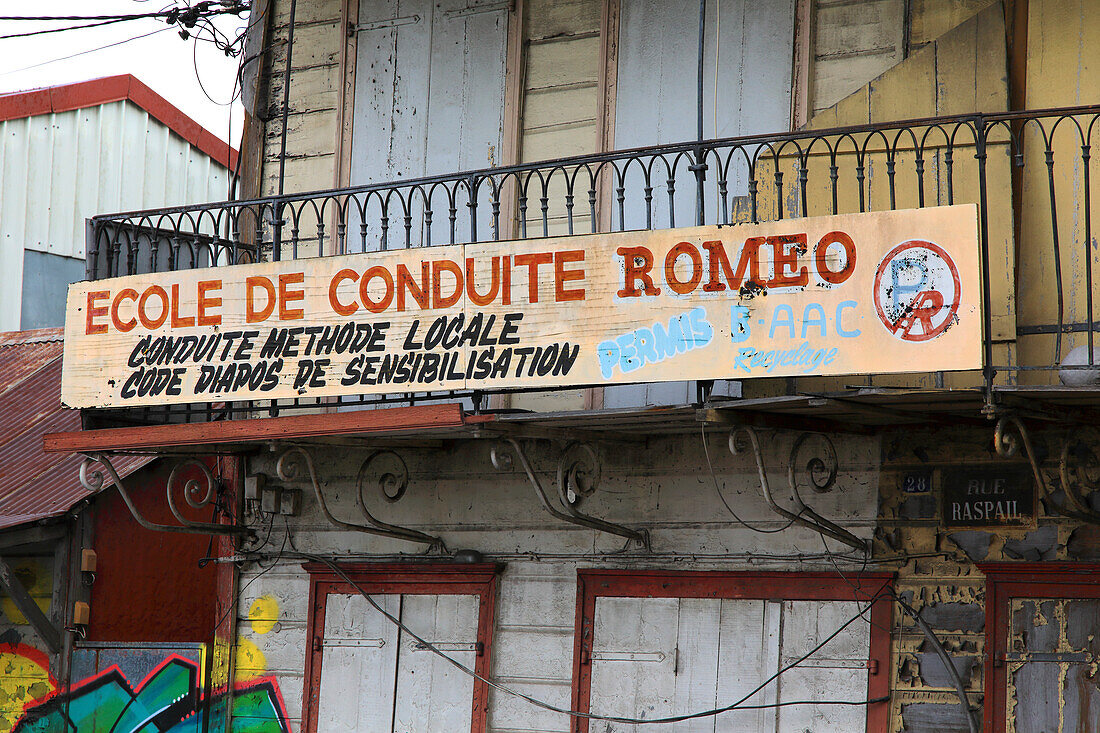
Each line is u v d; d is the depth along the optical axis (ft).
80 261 59.26
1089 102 24.43
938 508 25.11
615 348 23.99
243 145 34.83
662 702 27.09
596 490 28.81
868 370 21.74
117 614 34.76
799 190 27.02
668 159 29.07
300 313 27.22
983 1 26.22
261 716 32.22
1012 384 23.72
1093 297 24.13
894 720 24.76
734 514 27.20
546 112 30.81
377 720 30.42
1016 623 23.85
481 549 30.09
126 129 61.41
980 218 21.58
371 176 32.89
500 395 30.30
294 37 34.50
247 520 33.53
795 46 28.02
